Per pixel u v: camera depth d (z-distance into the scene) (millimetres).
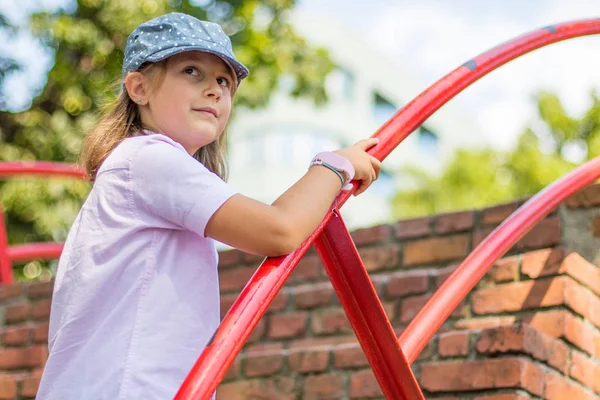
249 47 8633
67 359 1434
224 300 3209
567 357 2479
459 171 17094
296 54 8828
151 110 1581
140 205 1457
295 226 1425
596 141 15445
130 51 1587
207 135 1568
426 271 2893
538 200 2268
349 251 1593
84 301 1437
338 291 1675
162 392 1387
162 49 1545
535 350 2373
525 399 2305
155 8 8078
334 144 24484
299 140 23812
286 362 2754
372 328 1693
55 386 1426
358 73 25391
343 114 24719
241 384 2795
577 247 2695
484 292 2689
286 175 23500
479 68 1893
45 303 3502
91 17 8023
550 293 2574
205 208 1413
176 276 1445
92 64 8031
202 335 1440
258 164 23469
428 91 1778
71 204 7633
